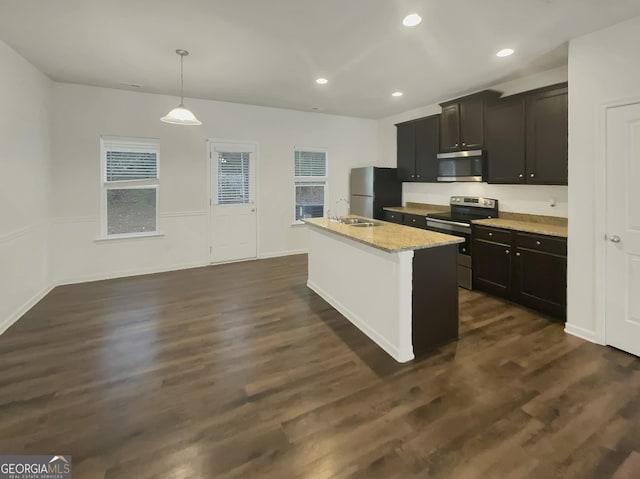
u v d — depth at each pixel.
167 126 5.04
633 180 2.57
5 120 3.18
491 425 1.89
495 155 4.26
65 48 3.23
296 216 6.31
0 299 3.09
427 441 1.78
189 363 2.57
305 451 1.72
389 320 2.72
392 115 6.39
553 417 1.95
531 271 3.53
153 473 1.58
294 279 4.80
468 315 3.46
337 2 2.40
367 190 6.20
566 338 2.94
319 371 2.47
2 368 2.48
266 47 3.17
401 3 2.40
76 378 2.36
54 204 4.39
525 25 2.71
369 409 2.04
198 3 2.42
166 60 3.53
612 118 2.66
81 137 4.50
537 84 3.96
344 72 3.89
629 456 1.66
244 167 5.73
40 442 1.77
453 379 2.35
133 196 4.96
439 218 4.72
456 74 3.95
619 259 2.69
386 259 2.72
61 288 4.37
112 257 4.84
